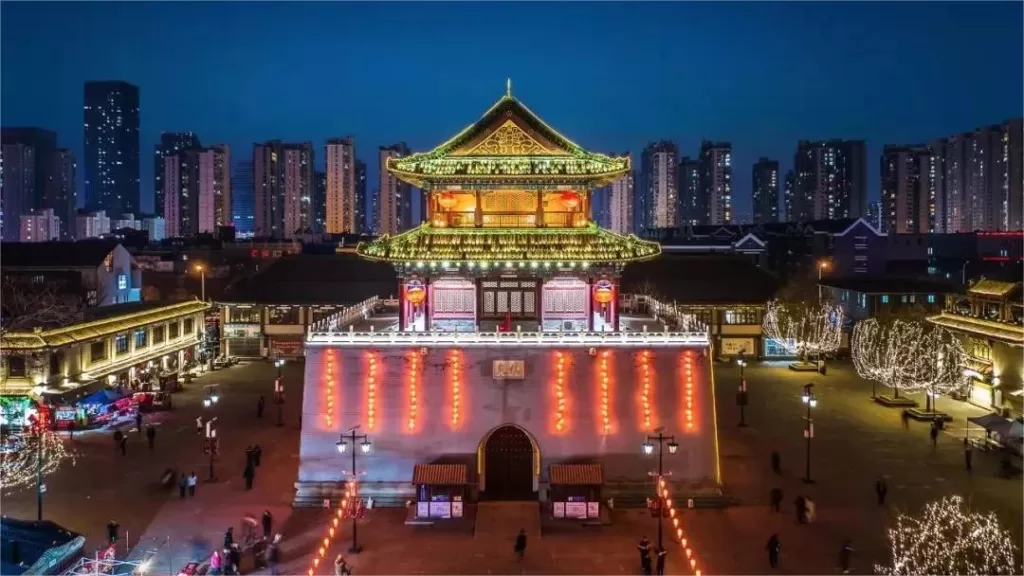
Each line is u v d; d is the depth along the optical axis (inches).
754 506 1940.2
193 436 2546.8
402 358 1983.3
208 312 3996.1
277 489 2055.9
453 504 1871.3
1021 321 2792.8
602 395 1973.4
